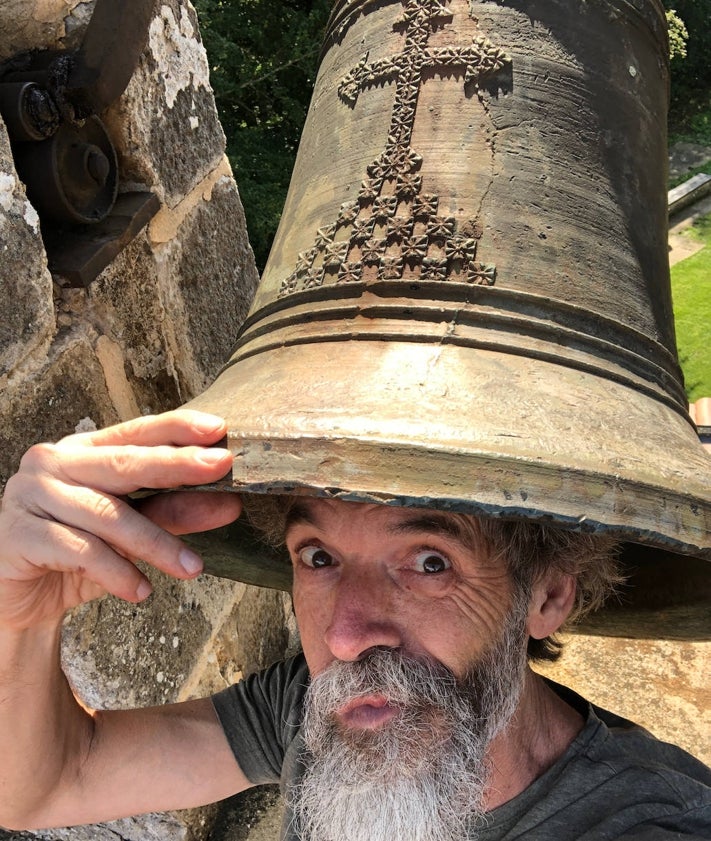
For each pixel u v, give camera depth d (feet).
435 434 1.81
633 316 2.44
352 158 2.57
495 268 2.27
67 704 3.23
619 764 3.04
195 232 4.60
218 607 5.02
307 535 2.75
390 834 2.61
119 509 2.33
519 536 2.68
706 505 1.93
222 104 15.20
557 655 3.89
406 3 2.64
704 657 6.13
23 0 3.38
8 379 3.24
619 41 2.67
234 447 1.92
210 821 4.97
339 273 2.40
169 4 4.22
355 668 2.59
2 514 2.46
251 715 3.70
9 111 3.17
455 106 2.44
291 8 16.03
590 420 2.02
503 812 3.01
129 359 4.07
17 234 3.19
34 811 3.26
